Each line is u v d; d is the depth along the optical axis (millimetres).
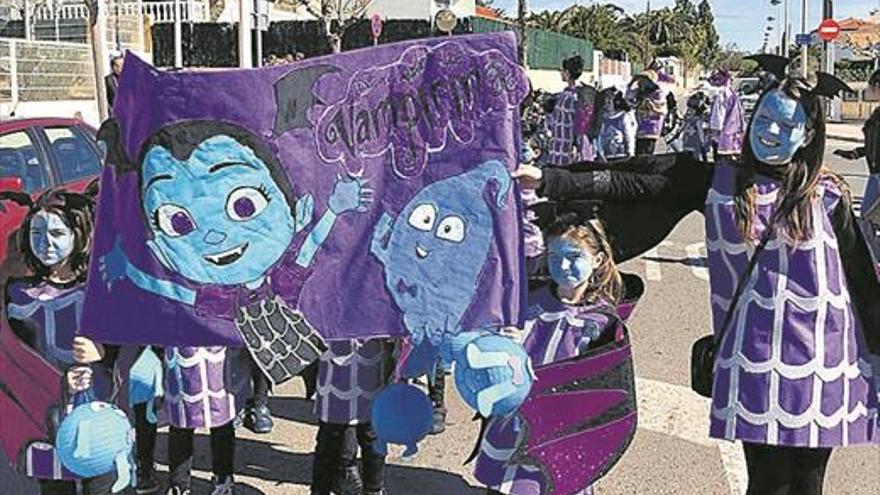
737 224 3496
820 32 31906
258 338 3561
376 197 3609
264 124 3508
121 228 3516
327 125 3559
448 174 3627
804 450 3578
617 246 3859
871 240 4121
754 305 3471
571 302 3779
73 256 3814
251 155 3510
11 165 7254
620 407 3662
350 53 3562
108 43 22422
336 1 31734
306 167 3555
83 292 3762
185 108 3473
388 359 4414
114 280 3529
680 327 8320
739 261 3521
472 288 3641
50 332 3768
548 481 3654
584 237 3707
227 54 29891
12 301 3812
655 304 9180
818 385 3412
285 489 5102
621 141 13609
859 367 3486
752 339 3461
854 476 5234
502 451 3670
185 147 3479
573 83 12742
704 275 10625
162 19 30156
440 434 5863
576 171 3678
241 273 3543
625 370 3668
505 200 3635
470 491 5066
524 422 3639
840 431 3430
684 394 6496
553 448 3645
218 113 3484
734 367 3486
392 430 3787
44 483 3945
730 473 5258
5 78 16953
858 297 3516
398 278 3623
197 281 3525
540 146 13312
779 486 3623
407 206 3621
